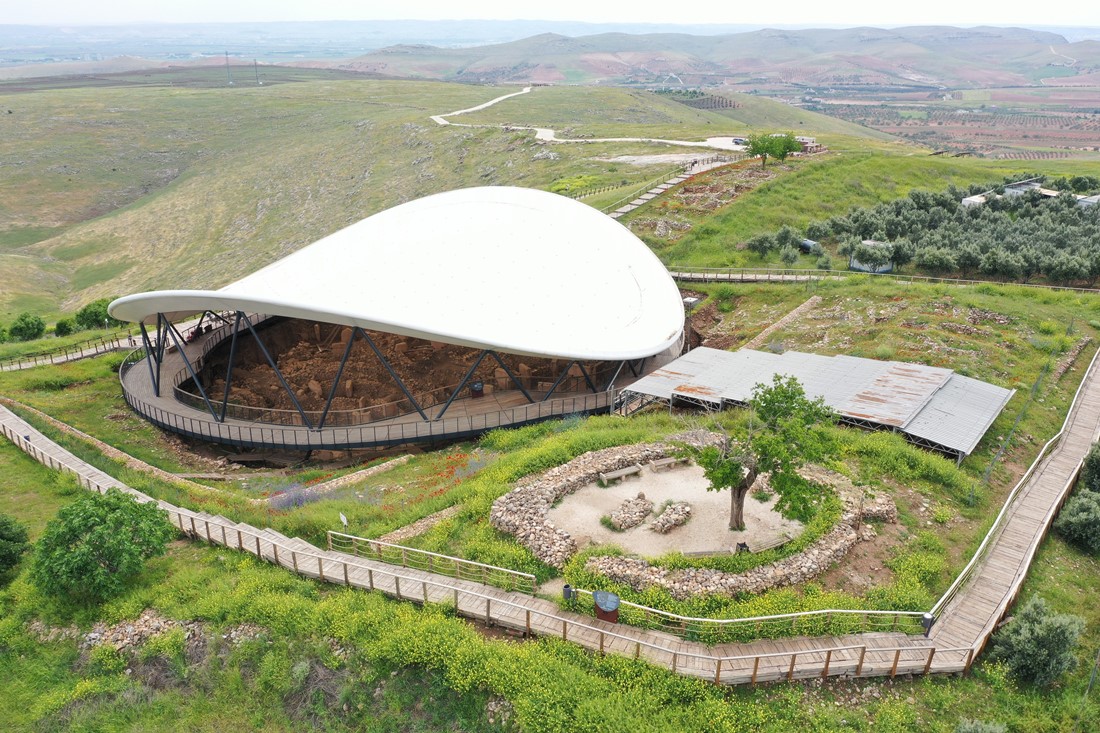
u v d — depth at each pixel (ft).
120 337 213.25
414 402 142.31
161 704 76.13
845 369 145.59
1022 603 84.69
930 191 307.17
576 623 73.15
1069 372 152.15
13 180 591.37
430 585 84.07
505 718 67.00
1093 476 112.06
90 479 114.83
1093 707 70.28
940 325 171.12
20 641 83.71
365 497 111.75
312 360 170.50
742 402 131.13
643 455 109.09
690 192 308.81
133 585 88.63
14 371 176.45
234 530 97.50
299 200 519.60
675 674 69.15
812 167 331.77
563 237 177.78
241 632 79.87
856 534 91.81
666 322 168.45
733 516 90.74
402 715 70.33
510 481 108.06
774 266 243.40
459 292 150.41
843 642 75.00
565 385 160.56
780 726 65.16
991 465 115.24
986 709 69.41
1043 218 256.11
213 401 155.12
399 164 543.39
